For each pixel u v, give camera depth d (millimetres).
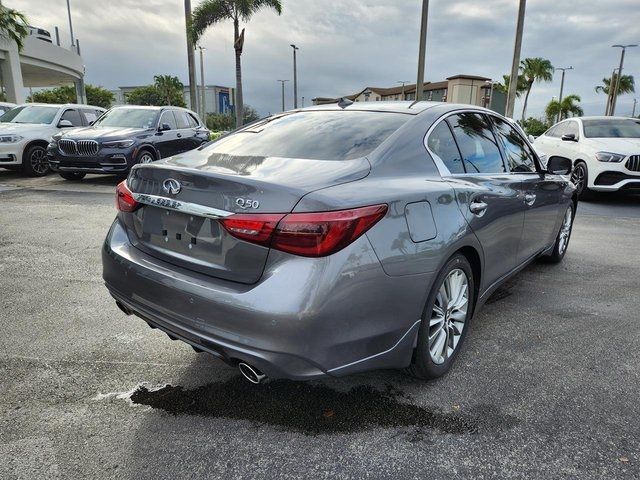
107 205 8008
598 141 9648
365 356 2197
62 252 5246
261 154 2697
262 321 2012
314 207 2016
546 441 2303
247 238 2084
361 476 2082
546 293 4273
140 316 2555
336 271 2020
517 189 3416
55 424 2395
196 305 2201
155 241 2539
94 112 13461
